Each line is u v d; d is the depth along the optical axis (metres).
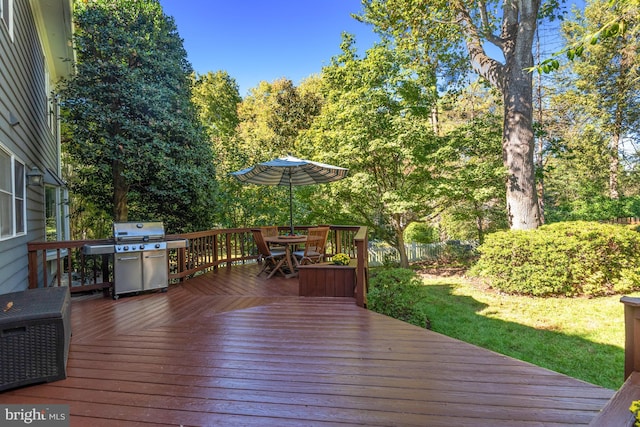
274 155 12.42
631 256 6.82
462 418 1.96
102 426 1.90
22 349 2.32
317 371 2.56
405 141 9.34
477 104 16.14
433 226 15.07
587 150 16.03
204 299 4.75
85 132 7.05
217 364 2.69
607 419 1.60
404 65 10.07
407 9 8.42
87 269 8.41
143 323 3.73
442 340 3.18
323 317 3.91
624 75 14.37
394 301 4.70
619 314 5.79
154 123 7.17
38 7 6.78
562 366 4.09
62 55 8.70
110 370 2.60
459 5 8.41
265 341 3.18
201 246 6.58
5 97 4.34
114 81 7.27
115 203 7.64
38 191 6.62
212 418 1.98
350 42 11.77
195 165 8.22
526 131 8.27
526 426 1.88
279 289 5.35
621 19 3.22
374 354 2.87
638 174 17.16
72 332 3.45
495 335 5.13
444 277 9.84
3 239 3.98
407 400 2.15
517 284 7.04
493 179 9.17
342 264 5.31
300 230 8.58
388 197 9.61
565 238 6.77
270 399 2.18
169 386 2.35
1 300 2.68
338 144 10.38
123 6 7.35
